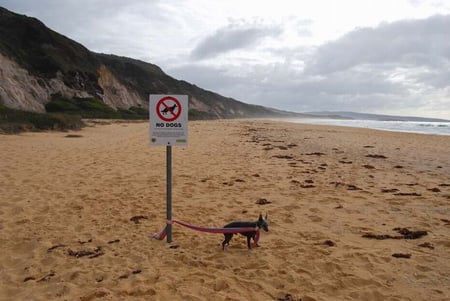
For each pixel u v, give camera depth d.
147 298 4.15
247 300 4.14
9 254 5.43
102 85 62.84
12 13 55.22
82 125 29.39
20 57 47.19
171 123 5.66
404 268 4.95
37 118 23.80
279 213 7.50
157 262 5.16
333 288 4.45
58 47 54.84
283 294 4.31
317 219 7.11
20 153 13.68
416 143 22.61
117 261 5.19
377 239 6.05
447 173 12.09
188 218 7.15
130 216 7.24
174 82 118.19
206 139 22.97
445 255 5.38
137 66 95.88
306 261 5.19
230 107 162.00
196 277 4.70
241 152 16.69
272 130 35.72
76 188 9.20
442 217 7.26
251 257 5.38
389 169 12.70
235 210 7.70
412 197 8.75
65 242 5.89
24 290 4.35
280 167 12.80
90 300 4.11
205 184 10.05
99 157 13.83
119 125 36.03
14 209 7.42
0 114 23.16
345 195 8.95
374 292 4.33
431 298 4.21
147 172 11.47
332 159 15.02
